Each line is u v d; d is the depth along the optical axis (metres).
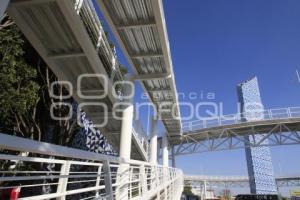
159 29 12.31
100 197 5.85
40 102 14.91
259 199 27.00
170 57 15.74
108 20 12.11
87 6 10.42
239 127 36.38
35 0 8.94
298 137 35.34
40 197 4.64
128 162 8.01
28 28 10.18
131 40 13.70
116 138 19.66
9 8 9.20
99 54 12.73
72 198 14.55
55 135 15.37
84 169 15.52
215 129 37.22
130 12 11.71
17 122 13.19
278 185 68.88
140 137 22.22
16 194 3.85
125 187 9.00
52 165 12.40
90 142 19.95
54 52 11.53
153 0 10.52
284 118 34.91
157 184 13.14
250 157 100.69
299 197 55.59
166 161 34.81
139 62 16.11
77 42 10.92
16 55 11.25
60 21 9.95
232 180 72.75
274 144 36.28
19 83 11.32
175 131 34.72
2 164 11.30
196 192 70.25
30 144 3.05
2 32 10.85
